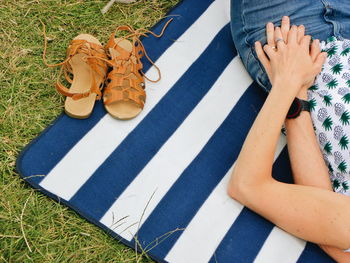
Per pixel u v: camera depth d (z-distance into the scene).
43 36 1.65
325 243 1.29
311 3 1.44
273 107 1.34
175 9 1.74
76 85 1.56
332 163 1.37
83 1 1.72
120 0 1.74
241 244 1.44
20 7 1.67
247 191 1.33
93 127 1.53
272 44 1.46
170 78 1.64
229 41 1.73
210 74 1.67
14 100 1.54
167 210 1.46
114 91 1.52
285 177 1.55
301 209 1.29
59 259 1.38
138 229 1.43
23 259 1.37
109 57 1.64
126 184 1.48
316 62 1.40
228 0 1.79
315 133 1.41
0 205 1.41
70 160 1.48
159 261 1.40
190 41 1.71
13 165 1.46
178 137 1.56
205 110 1.61
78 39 1.56
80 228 1.42
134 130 1.55
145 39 1.68
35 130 1.52
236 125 1.61
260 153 1.31
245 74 1.68
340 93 1.33
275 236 1.46
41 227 1.41
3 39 1.62
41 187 1.43
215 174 1.52
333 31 1.42
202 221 1.46
